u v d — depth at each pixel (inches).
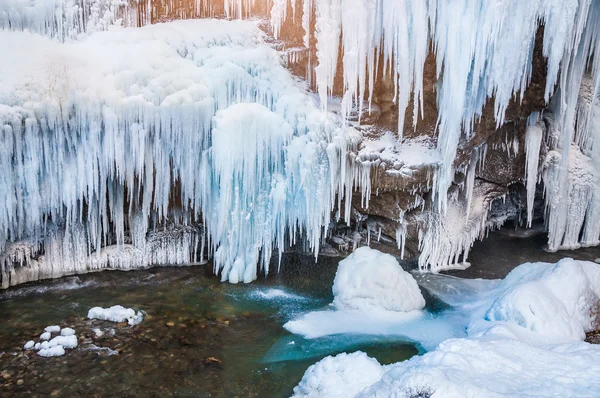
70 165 258.4
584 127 343.9
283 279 296.8
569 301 232.8
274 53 290.8
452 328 248.5
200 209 300.8
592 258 332.8
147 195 278.4
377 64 276.8
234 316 257.1
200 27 287.4
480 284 293.3
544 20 268.8
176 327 243.9
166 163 274.4
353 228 321.1
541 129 316.8
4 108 237.0
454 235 315.6
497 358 179.8
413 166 286.8
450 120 278.4
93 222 279.4
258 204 282.5
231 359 221.8
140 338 232.8
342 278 273.4
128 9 282.0
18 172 247.1
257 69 281.9
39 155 250.1
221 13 298.7
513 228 379.6
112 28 276.7
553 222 342.6
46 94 245.0
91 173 261.6
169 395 196.1
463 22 262.1
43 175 255.4
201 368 213.8
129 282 284.4
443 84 278.8
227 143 265.9
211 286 285.6
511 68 269.4
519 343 192.7
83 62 257.4
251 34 292.5
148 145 268.8
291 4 285.7
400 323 254.5
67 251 283.7
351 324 251.9
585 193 345.1
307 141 274.5
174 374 208.8
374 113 291.1
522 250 344.5
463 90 270.7
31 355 215.2
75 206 266.7
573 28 280.4
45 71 247.3
